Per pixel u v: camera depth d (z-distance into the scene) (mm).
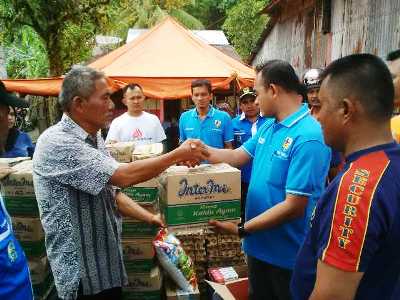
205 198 2049
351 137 1145
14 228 2424
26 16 9148
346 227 1019
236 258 3586
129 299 2697
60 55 9766
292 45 10773
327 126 1180
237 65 7871
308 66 9469
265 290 2275
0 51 7203
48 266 2594
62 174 1879
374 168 1054
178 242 2912
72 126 1964
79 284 1956
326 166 2023
